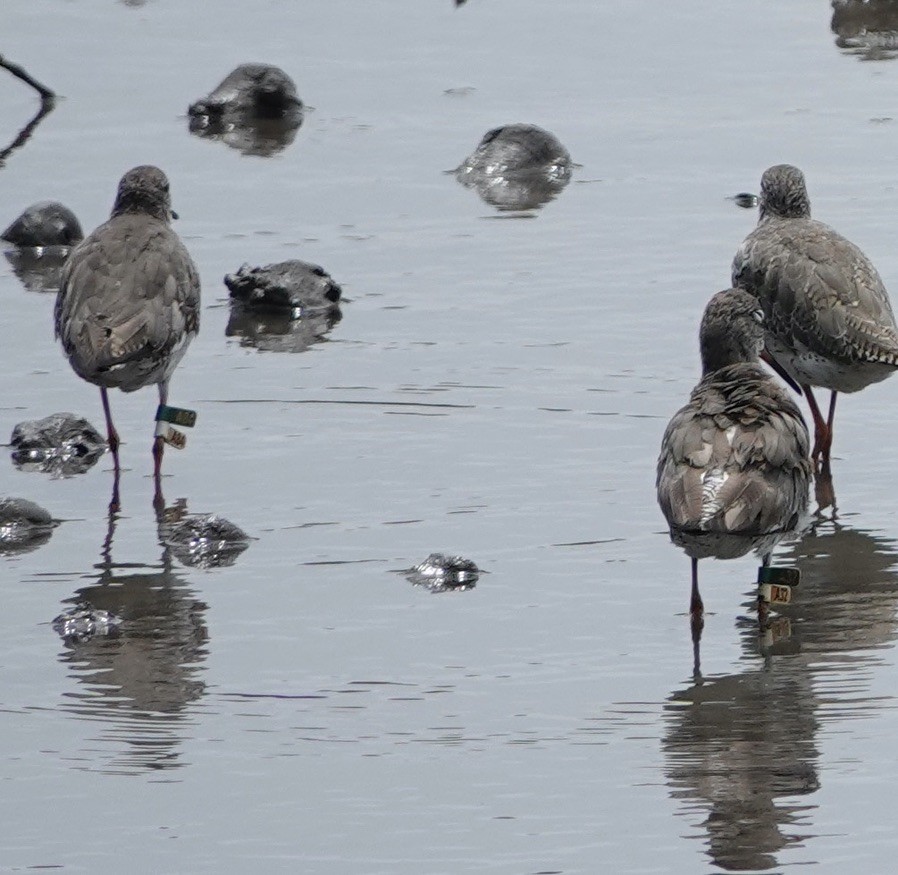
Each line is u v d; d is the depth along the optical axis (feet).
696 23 99.91
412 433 56.03
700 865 33.63
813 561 47.83
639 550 48.39
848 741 38.29
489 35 98.94
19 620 44.83
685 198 75.46
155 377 54.70
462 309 65.16
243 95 87.15
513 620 44.55
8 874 33.76
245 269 66.74
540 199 76.33
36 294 68.54
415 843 34.63
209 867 33.91
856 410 58.49
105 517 51.34
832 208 72.33
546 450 54.49
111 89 91.81
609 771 37.22
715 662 42.27
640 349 61.05
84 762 37.88
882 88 88.43
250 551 48.67
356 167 80.84
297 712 40.04
